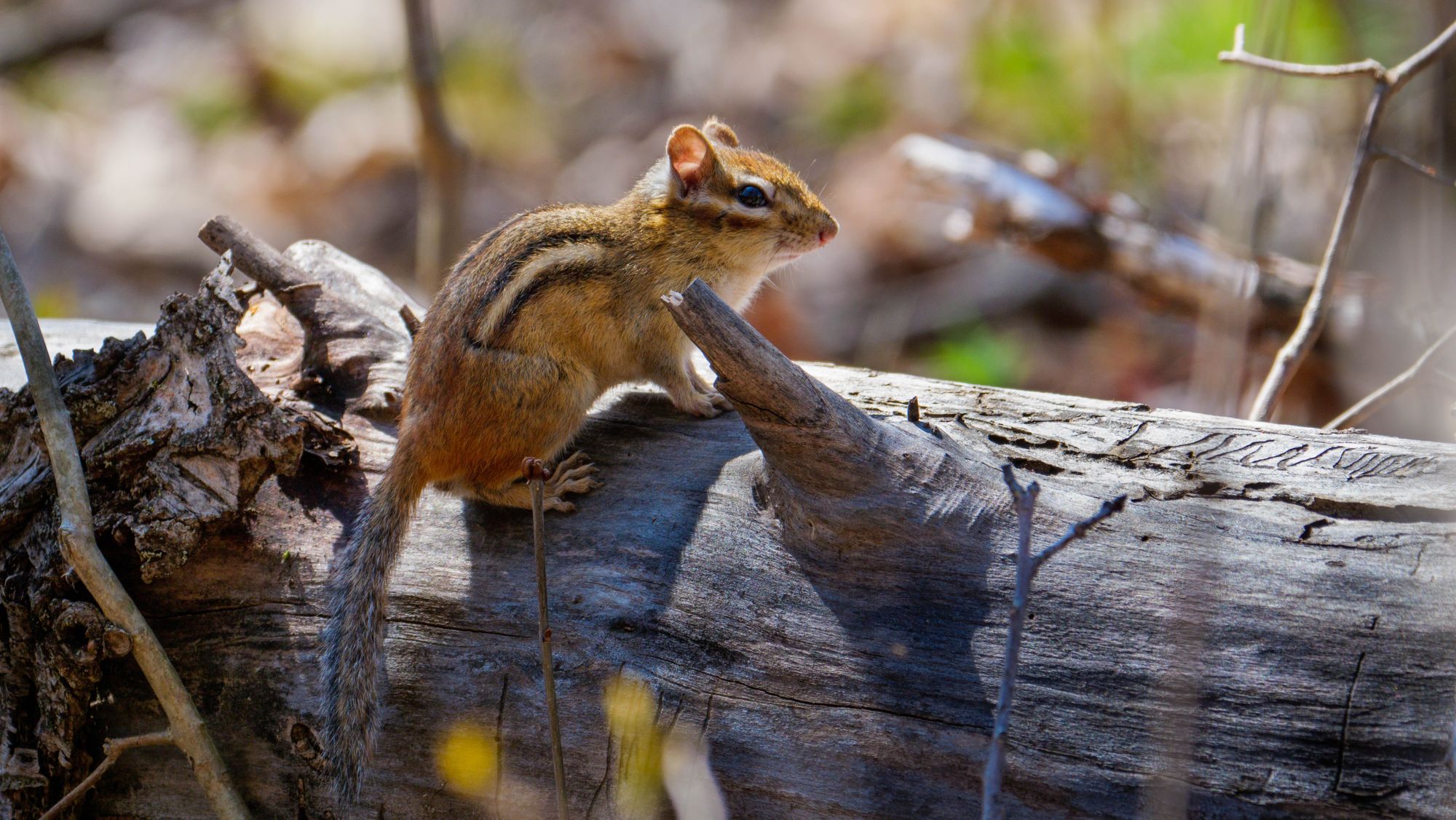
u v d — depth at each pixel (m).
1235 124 11.48
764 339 7.50
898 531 7.82
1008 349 19.03
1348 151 17.53
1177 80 21.25
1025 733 7.19
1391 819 6.51
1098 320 19.59
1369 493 7.76
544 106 26.30
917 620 7.65
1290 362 10.70
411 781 8.28
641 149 25.03
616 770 7.89
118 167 25.44
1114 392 18.14
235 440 8.56
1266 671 6.96
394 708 8.34
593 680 8.02
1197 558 6.54
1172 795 6.32
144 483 8.48
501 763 8.12
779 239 11.45
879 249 21.39
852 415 7.86
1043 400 9.25
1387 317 14.23
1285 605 7.16
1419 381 10.72
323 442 9.37
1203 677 7.01
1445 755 6.54
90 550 8.07
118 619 8.18
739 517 8.38
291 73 27.19
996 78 22.08
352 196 24.75
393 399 9.90
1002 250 17.77
